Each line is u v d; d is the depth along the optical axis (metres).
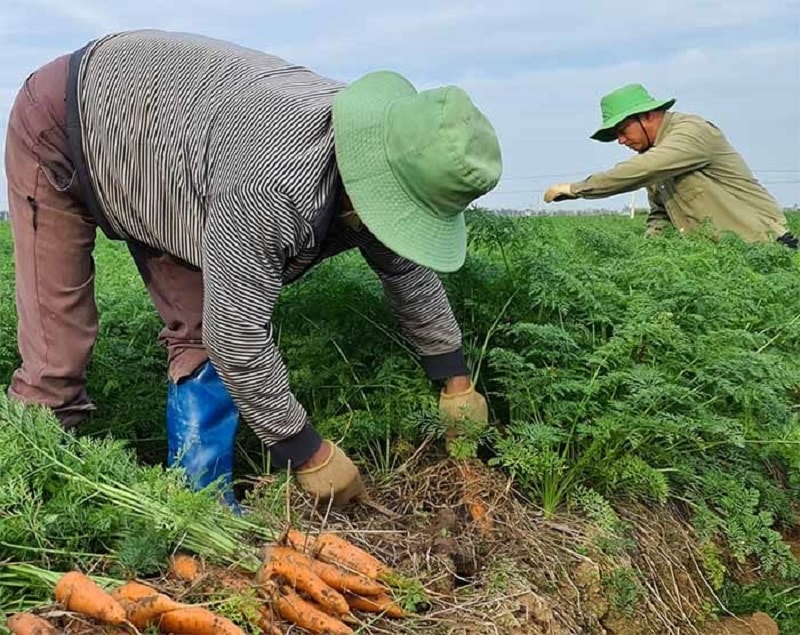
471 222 4.72
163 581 3.04
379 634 3.04
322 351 4.57
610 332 4.75
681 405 4.29
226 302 3.22
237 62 3.54
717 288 4.84
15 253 4.04
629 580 3.76
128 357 4.89
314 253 3.52
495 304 4.74
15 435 3.23
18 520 2.98
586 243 5.87
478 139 3.15
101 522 3.07
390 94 3.35
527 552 3.64
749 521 4.44
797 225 12.04
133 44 3.70
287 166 3.13
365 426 4.31
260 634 2.88
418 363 4.44
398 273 3.89
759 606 4.30
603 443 4.12
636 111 7.95
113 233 3.91
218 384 3.90
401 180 3.19
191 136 3.40
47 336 4.04
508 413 4.68
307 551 3.26
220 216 3.20
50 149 3.79
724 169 7.91
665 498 4.07
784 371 4.26
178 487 3.23
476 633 3.08
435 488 4.06
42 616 2.77
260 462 4.61
